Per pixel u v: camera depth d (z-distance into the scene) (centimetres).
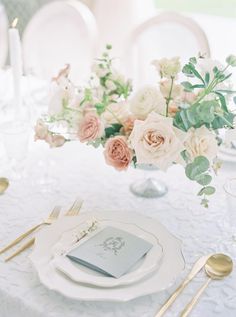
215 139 83
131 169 115
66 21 191
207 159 81
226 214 96
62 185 107
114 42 258
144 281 72
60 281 72
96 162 118
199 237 89
